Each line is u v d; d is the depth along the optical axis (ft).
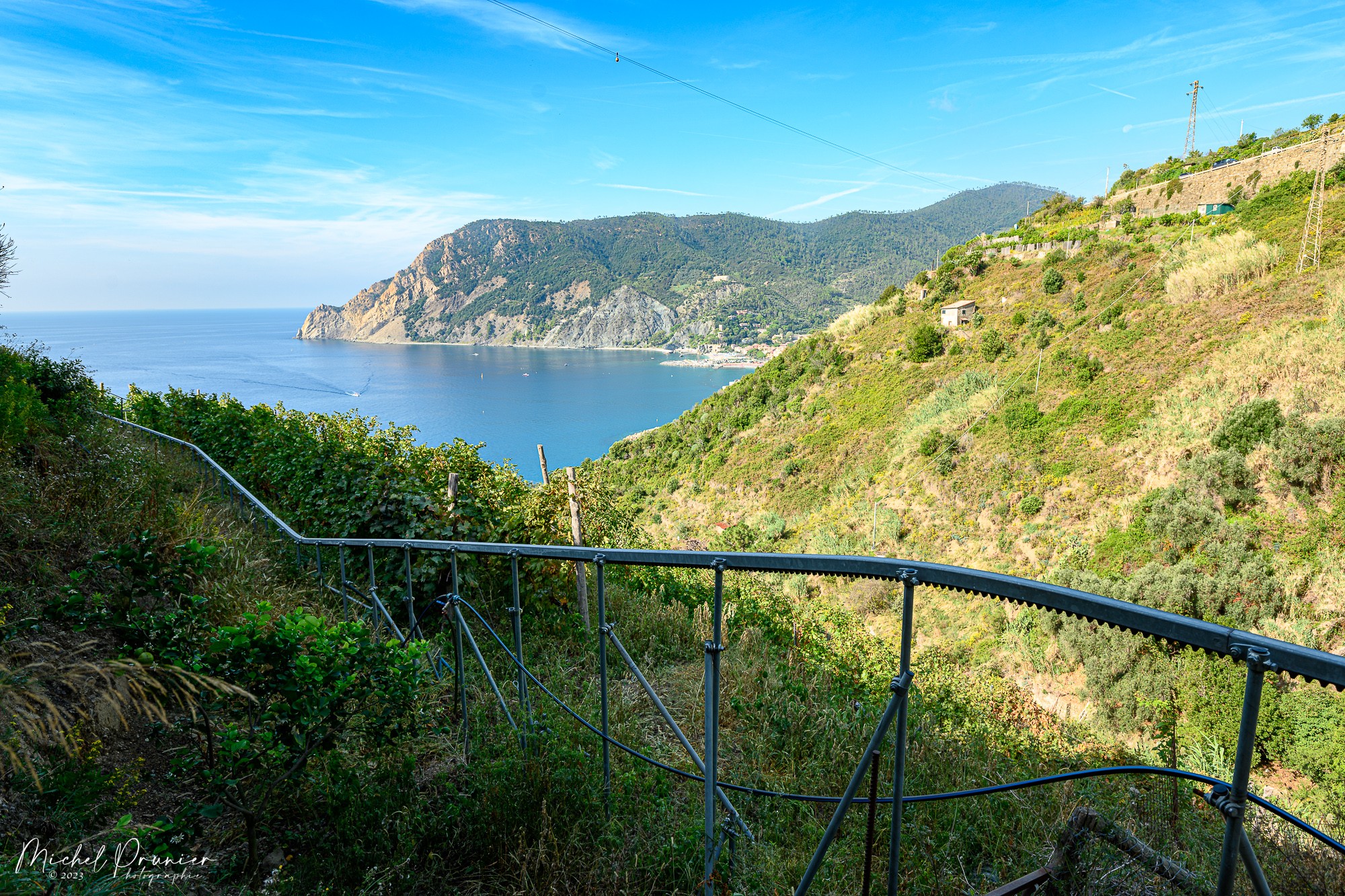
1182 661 44.70
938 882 8.34
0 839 7.09
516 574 9.53
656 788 9.82
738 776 10.91
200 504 21.24
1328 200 155.94
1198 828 9.93
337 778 8.87
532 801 9.09
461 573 18.13
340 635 8.89
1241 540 73.36
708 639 17.99
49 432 22.00
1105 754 20.06
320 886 7.58
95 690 9.56
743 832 8.65
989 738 15.30
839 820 5.90
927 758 12.28
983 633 70.79
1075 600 4.15
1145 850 6.70
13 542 13.35
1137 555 81.71
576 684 14.07
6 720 7.46
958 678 29.53
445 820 8.73
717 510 168.14
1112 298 161.48
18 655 8.69
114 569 13.78
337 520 20.18
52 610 8.80
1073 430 116.98
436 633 17.13
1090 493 100.78
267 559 17.78
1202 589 66.28
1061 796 10.64
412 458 23.21
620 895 7.95
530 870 8.20
